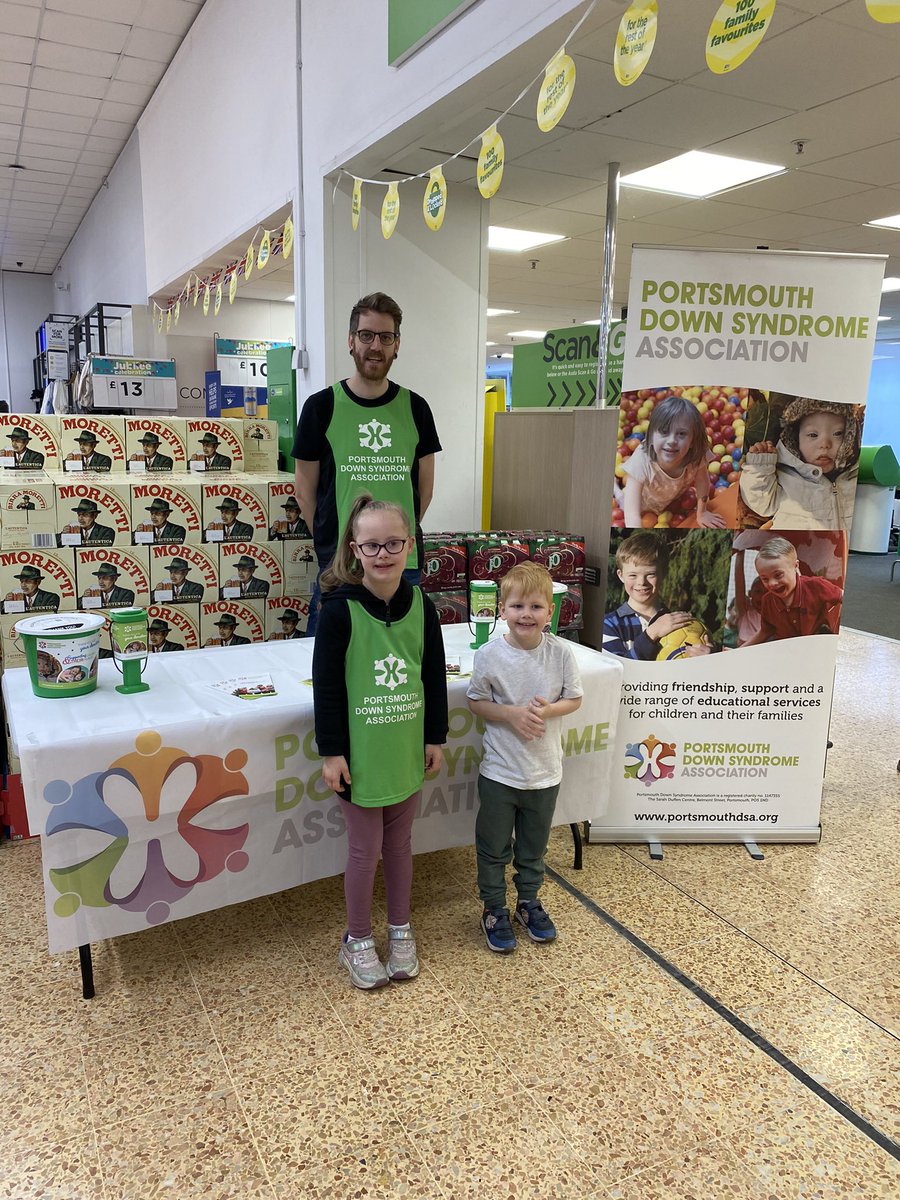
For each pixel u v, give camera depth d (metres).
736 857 2.72
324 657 1.89
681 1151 1.56
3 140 8.60
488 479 4.32
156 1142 1.55
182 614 3.02
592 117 3.88
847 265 2.52
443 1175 1.49
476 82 2.82
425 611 1.99
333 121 3.80
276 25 4.39
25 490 2.69
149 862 1.90
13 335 15.70
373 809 1.96
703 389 2.55
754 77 3.48
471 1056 1.79
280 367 3.74
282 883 2.10
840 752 3.74
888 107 3.87
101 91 7.31
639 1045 1.83
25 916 2.27
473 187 4.08
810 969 2.13
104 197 10.20
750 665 2.69
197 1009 1.92
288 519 3.14
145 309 8.02
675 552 2.63
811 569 2.67
